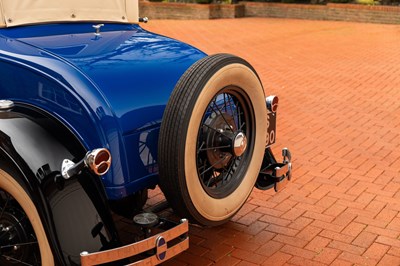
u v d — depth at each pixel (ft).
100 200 9.39
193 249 12.72
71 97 9.70
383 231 13.64
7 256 10.21
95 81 9.84
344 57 38.58
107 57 10.81
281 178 13.07
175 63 11.46
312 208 14.97
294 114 24.59
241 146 11.07
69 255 8.86
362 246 12.87
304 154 19.34
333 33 50.70
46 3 11.97
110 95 9.79
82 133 9.76
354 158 18.95
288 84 30.53
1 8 11.24
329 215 14.53
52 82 9.89
